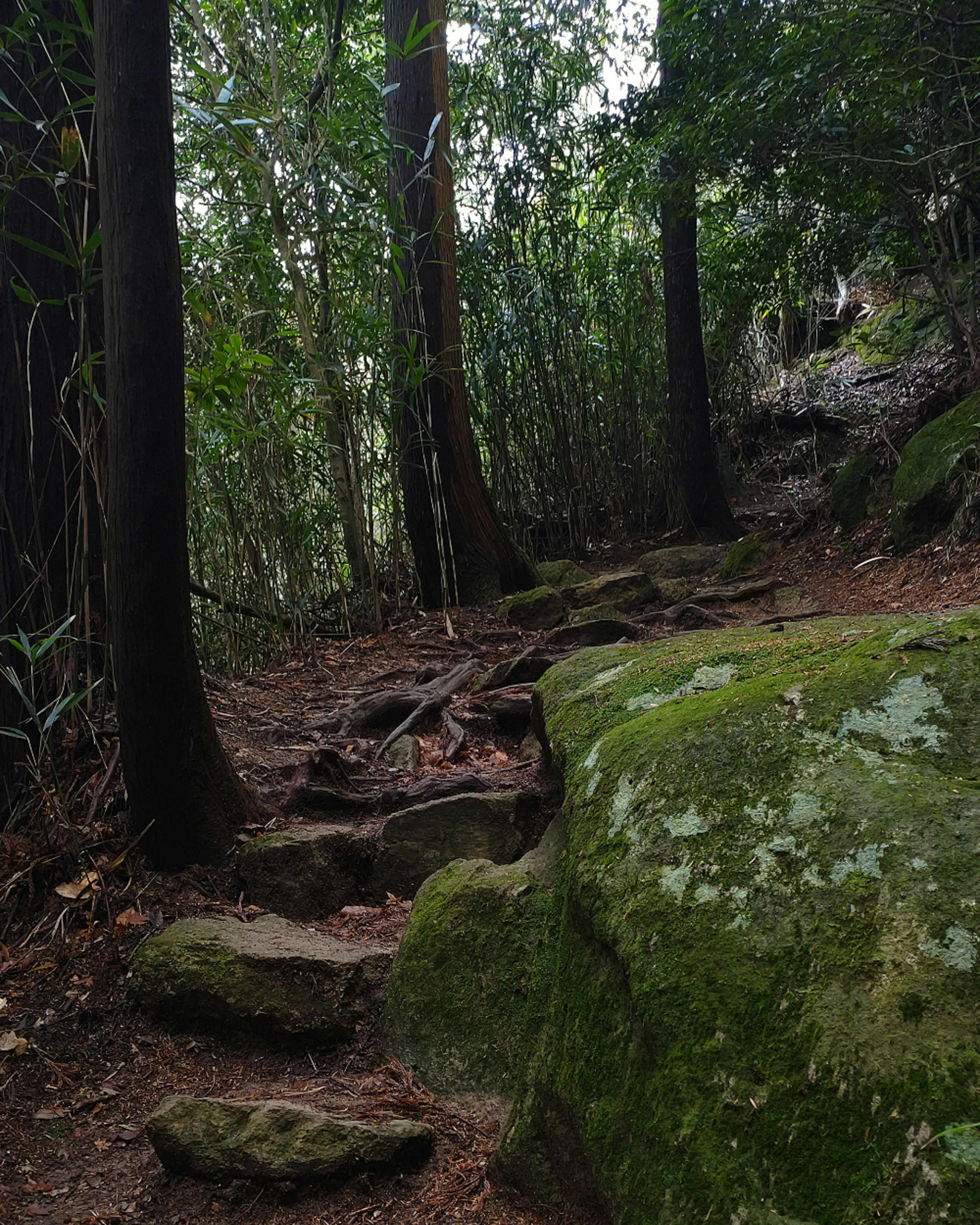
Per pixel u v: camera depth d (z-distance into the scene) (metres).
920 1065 1.34
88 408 3.17
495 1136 2.01
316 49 6.72
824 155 7.15
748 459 12.19
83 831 2.94
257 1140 1.93
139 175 2.60
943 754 1.78
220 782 3.00
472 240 9.21
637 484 10.49
